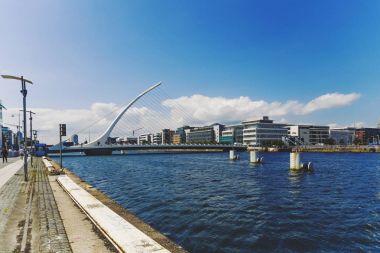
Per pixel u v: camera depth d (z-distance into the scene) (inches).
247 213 886.4
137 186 1524.4
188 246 598.5
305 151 7509.8
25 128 1040.2
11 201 652.7
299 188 1425.9
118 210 578.6
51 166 1669.5
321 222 791.1
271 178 1870.1
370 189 1398.9
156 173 2273.6
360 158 4335.6
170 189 1396.4
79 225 463.5
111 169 2731.3
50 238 399.9
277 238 653.3
